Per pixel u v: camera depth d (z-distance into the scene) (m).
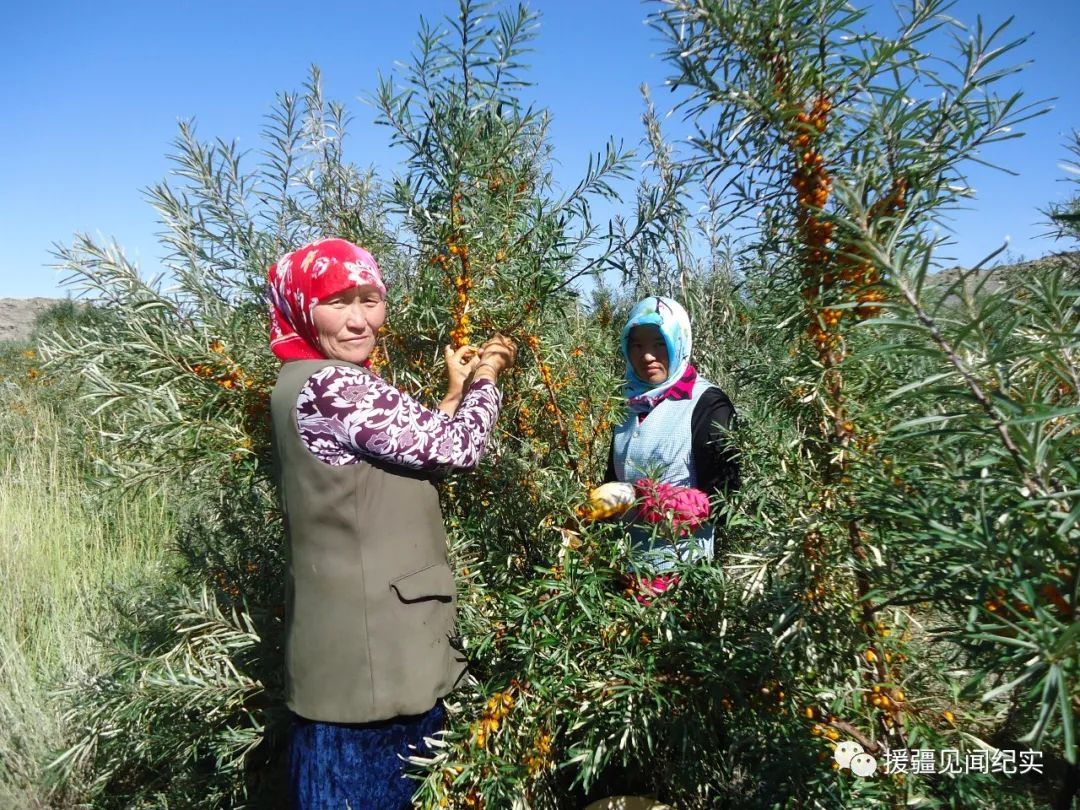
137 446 2.26
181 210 2.32
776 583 1.60
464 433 1.84
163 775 2.63
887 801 1.45
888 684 1.51
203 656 2.35
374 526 1.75
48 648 3.63
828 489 1.51
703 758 1.77
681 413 2.41
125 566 4.40
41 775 2.70
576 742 1.84
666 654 1.76
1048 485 0.96
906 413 1.51
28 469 6.07
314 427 1.72
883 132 1.29
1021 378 1.15
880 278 1.25
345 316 1.78
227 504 2.93
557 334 2.33
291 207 2.54
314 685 1.76
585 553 1.96
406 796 1.82
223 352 2.23
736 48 1.34
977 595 1.01
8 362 8.77
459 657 1.94
